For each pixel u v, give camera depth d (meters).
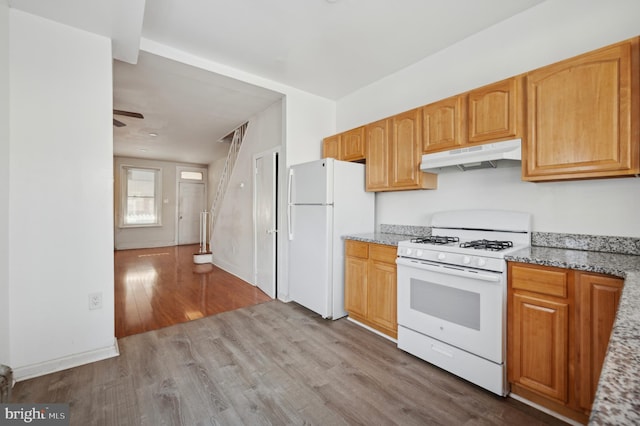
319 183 3.03
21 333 1.92
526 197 2.20
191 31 2.49
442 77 2.75
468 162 2.15
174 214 8.55
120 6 1.87
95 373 2.00
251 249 4.32
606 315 1.40
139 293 3.81
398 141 2.77
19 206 1.91
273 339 2.54
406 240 2.44
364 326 2.82
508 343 1.76
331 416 1.62
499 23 2.34
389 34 2.51
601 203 1.87
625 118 1.55
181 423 1.56
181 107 4.08
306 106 3.70
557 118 1.78
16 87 1.90
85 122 2.12
